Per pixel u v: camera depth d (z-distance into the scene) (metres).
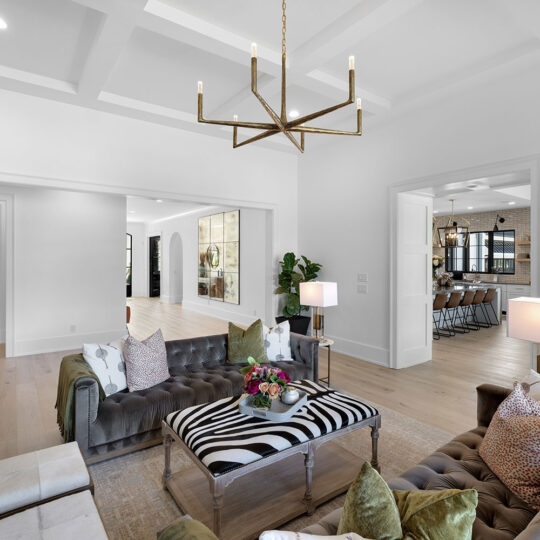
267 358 3.61
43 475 1.56
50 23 2.93
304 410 2.25
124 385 2.85
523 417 1.63
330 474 2.29
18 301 5.20
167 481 2.21
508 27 2.93
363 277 5.05
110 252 5.95
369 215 4.95
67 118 4.18
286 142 5.58
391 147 4.64
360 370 4.57
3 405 3.44
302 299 4.09
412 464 2.48
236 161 5.47
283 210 6.02
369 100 4.05
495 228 9.59
